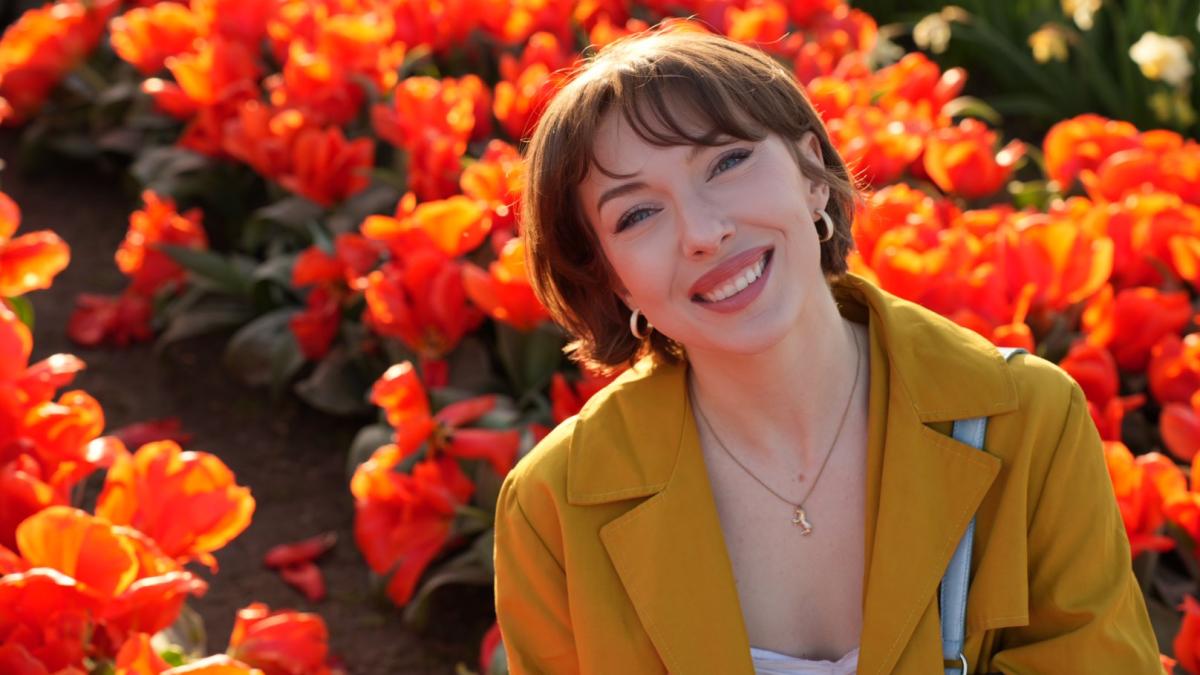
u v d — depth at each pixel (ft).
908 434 5.43
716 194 5.16
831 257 5.81
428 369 10.69
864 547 5.57
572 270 5.67
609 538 5.60
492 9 14.30
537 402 10.34
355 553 11.34
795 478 5.68
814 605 5.70
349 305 12.15
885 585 5.35
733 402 5.65
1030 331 9.31
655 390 5.78
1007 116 18.57
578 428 5.81
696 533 5.57
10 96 16.92
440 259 10.33
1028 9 18.16
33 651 6.46
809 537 5.67
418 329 10.57
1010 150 11.32
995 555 5.35
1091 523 5.41
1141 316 9.17
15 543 7.29
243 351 12.69
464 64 14.69
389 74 13.37
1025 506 5.35
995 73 18.60
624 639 5.59
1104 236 9.84
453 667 9.99
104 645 6.77
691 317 5.28
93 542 6.58
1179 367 8.86
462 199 10.28
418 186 11.96
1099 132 11.39
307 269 11.64
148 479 7.38
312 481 12.26
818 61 13.42
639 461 5.67
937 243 9.29
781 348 5.45
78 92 16.76
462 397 10.54
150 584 6.63
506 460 9.39
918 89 13.17
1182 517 7.73
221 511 7.44
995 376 5.41
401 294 10.39
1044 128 18.02
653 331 5.86
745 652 5.48
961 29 18.45
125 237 16.40
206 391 13.58
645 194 5.22
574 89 5.30
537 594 5.85
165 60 14.96
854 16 15.61
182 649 8.37
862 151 10.74
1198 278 9.63
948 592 5.39
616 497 5.63
